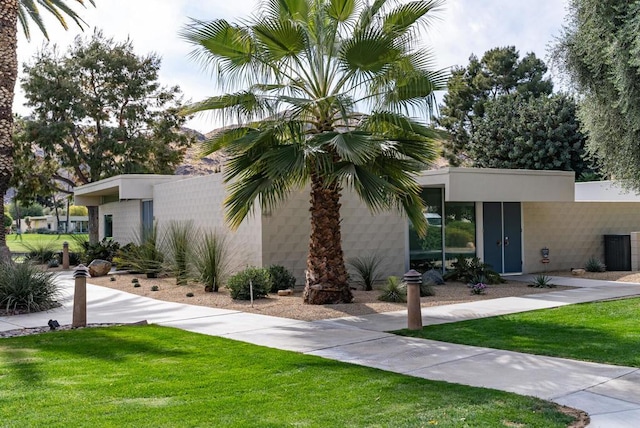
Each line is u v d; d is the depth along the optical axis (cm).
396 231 1653
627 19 1298
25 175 3588
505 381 603
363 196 1027
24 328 943
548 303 1177
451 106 4331
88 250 2319
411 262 1691
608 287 1446
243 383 591
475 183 1482
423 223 1201
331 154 1111
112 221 2812
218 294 1369
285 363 680
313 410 504
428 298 1263
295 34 1072
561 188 1608
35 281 1159
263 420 477
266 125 1099
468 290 1399
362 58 1034
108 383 592
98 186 2495
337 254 1195
